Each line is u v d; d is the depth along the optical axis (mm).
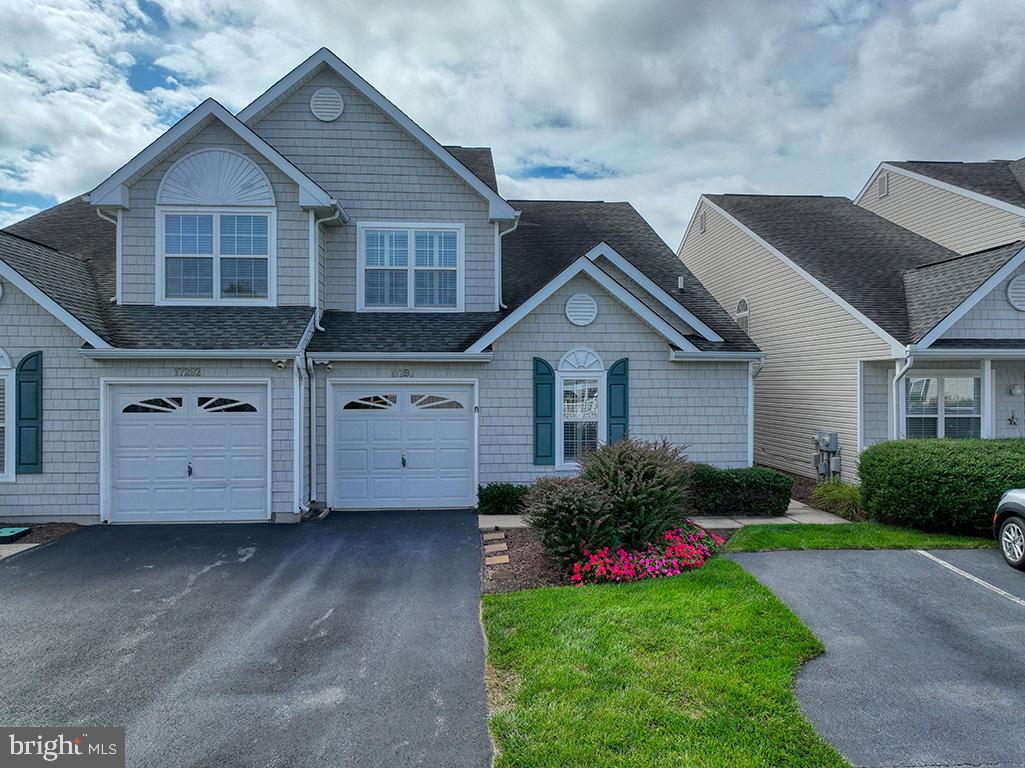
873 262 13727
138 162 9867
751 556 7191
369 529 8875
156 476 9336
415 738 3646
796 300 13727
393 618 5559
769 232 15328
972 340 10789
